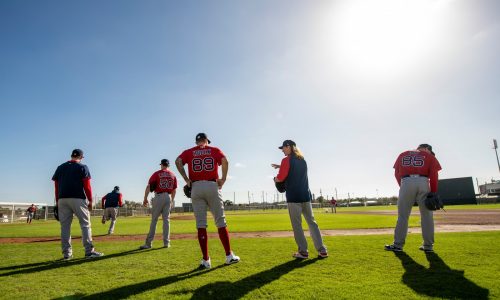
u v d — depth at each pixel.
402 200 5.12
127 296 2.88
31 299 2.84
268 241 6.66
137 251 5.73
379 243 5.85
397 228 5.11
